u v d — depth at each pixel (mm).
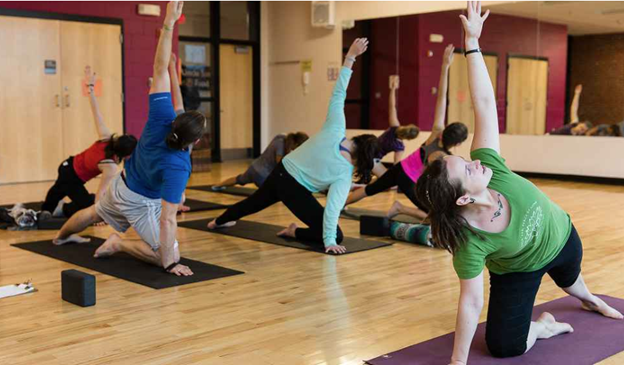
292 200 4738
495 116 2525
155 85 3732
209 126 11930
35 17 8641
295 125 12383
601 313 3115
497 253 2387
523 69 9586
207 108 11859
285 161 4785
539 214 2414
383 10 10977
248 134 12672
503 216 2344
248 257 4391
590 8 8891
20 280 3779
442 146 5219
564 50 9172
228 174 9930
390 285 3715
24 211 5410
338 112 4605
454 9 10141
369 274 3959
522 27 9523
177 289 3594
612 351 2658
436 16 10375
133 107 9641
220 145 12164
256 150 12766
